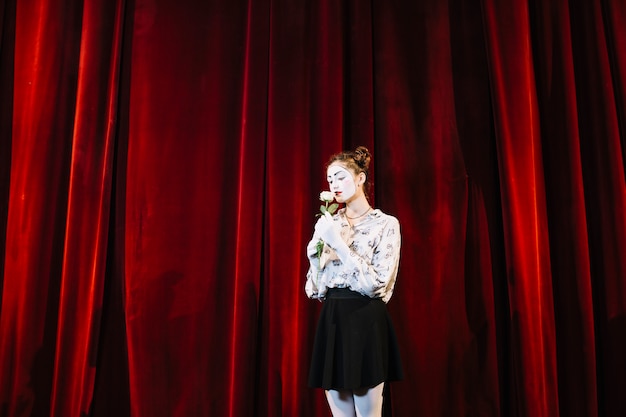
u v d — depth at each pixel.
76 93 2.53
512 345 2.26
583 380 2.24
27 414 2.28
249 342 2.30
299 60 2.49
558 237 2.38
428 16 2.55
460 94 2.50
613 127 2.39
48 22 2.52
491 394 2.30
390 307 2.38
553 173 2.42
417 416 2.31
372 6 2.58
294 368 2.30
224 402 2.34
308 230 2.40
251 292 2.33
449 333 2.36
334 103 2.43
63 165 2.48
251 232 2.36
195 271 2.42
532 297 2.25
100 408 2.37
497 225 2.43
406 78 2.52
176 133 2.49
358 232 1.84
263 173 2.46
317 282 1.86
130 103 2.51
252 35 2.50
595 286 2.38
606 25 2.47
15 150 2.46
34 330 2.32
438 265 2.39
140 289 2.38
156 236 2.42
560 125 2.41
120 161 2.50
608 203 2.37
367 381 1.67
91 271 2.36
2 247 2.42
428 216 2.42
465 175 2.44
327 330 1.76
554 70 2.45
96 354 2.32
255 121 2.44
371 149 2.41
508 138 2.34
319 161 2.41
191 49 2.55
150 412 2.32
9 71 2.52
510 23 2.42
